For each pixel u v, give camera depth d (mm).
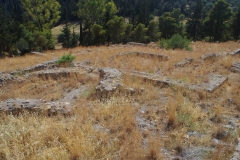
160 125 5312
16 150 4090
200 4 45281
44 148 4285
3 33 29672
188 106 6102
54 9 34719
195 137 4789
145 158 4113
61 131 4738
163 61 13117
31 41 30516
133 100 6875
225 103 6703
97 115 5707
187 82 8484
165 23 47562
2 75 10297
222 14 36750
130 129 5102
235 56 13703
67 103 6457
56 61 13078
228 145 4457
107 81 7953
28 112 5629
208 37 40000
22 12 61812
